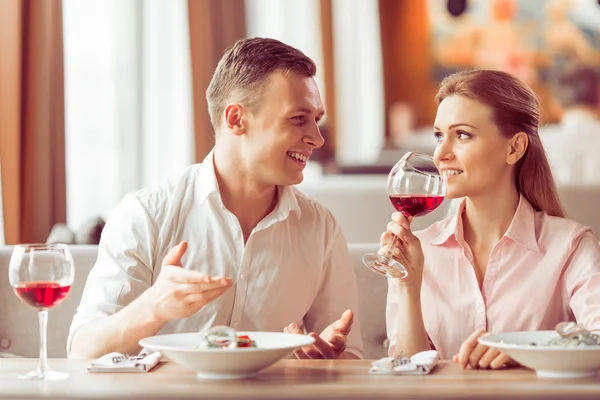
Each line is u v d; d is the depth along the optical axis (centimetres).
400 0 1023
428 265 235
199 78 621
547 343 166
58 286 160
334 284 246
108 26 564
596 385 146
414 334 210
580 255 224
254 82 223
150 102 607
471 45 1030
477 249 233
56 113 462
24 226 427
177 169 624
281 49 225
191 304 176
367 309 272
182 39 626
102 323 202
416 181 195
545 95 1023
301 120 224
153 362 168
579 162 695
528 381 151
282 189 238
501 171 226
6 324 272
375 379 154
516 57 1025
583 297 216
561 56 1020
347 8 988
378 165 562
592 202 367
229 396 138
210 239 233
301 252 239
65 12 534
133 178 573
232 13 691
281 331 235
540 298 224
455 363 174
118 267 226
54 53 462
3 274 274
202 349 149
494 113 221
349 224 373
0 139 407
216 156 237
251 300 233
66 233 298
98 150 550
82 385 148
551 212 237
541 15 1021
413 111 1005
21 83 426
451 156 225
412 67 1027
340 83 987
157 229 231
